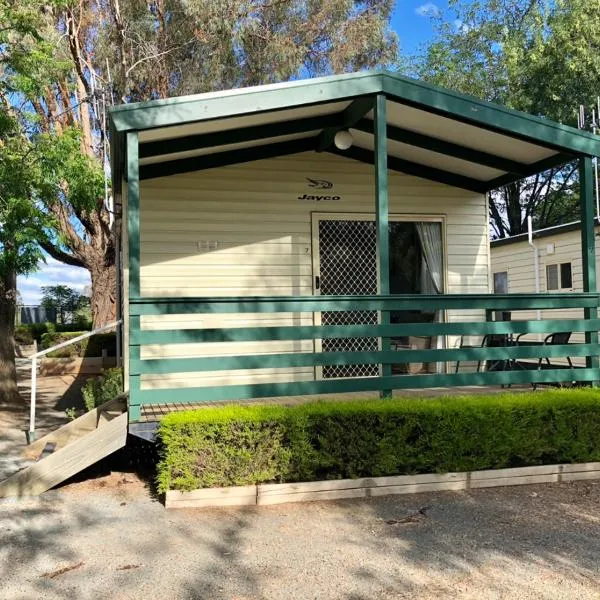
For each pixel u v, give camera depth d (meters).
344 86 5.52
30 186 6.98
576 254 11.16
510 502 4.57
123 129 4.96
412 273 7.87
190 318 7.09
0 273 6.98
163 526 4.08
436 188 7.98
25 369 16.03
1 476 5.32
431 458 4.89
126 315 6.39
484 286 8.11
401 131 6.77
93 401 7.52
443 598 3.03
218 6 14.30
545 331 5.95
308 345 7.43
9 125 7.14
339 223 7.65
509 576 3.26
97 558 3.56
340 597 3.05
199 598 3.05
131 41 14.62
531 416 5.16
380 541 3.78
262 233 7.35
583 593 3.06
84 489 4.96
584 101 16.91
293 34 16.25
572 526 4.03
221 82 15.73
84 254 15.65
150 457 5.59
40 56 7.23
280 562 3.48
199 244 7.14
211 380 7.11
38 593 3.12
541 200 24.06
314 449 4.76
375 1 17.62
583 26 16.64
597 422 5.34
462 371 8.00
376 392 6.30
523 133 6.01
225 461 4.55
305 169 7.52
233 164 7.26
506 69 19.61
